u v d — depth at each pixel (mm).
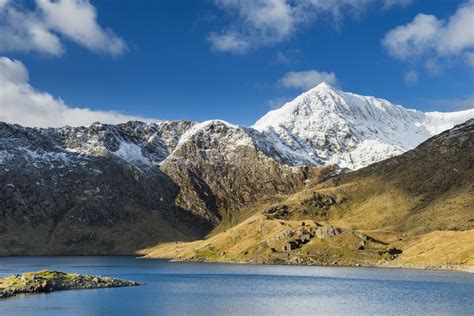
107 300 175250
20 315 142875
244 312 161125
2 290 178000
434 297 194750
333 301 185375
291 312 161875
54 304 161500
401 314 157125
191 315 154125
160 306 168875
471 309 166000
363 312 161375
